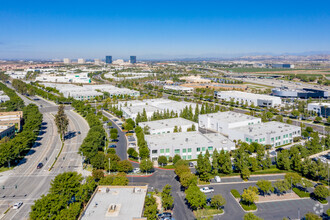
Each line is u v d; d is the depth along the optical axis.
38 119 198.62
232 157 146.62
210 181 119.19
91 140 142.88
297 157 128.62
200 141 150.88
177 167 120.69
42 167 133.38
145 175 124.44
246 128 178.25
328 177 115.81
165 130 179.38
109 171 126.38
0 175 124.00
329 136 162.62
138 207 83.06
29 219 80.94
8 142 137.00
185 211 94.88
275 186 106.25
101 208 82.25
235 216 91.94
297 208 97.06
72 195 95.75
